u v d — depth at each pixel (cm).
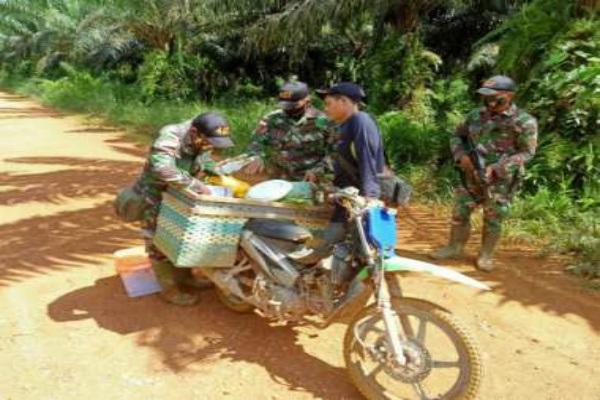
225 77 2062
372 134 347
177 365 361
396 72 1260
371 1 1263
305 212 389
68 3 2828
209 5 1759
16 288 460
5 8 3061
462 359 308
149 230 432
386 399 327
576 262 530
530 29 771
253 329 404
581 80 679
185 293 440
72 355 368
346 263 340
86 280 477
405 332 324
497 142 494
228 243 379
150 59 2056
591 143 673
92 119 1700
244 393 336
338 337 397
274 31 1428
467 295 465
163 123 1498
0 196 739
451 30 1574
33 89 3052
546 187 679
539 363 375
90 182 830
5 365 356
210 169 414
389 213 327
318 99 1207
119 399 328
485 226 509
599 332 415
